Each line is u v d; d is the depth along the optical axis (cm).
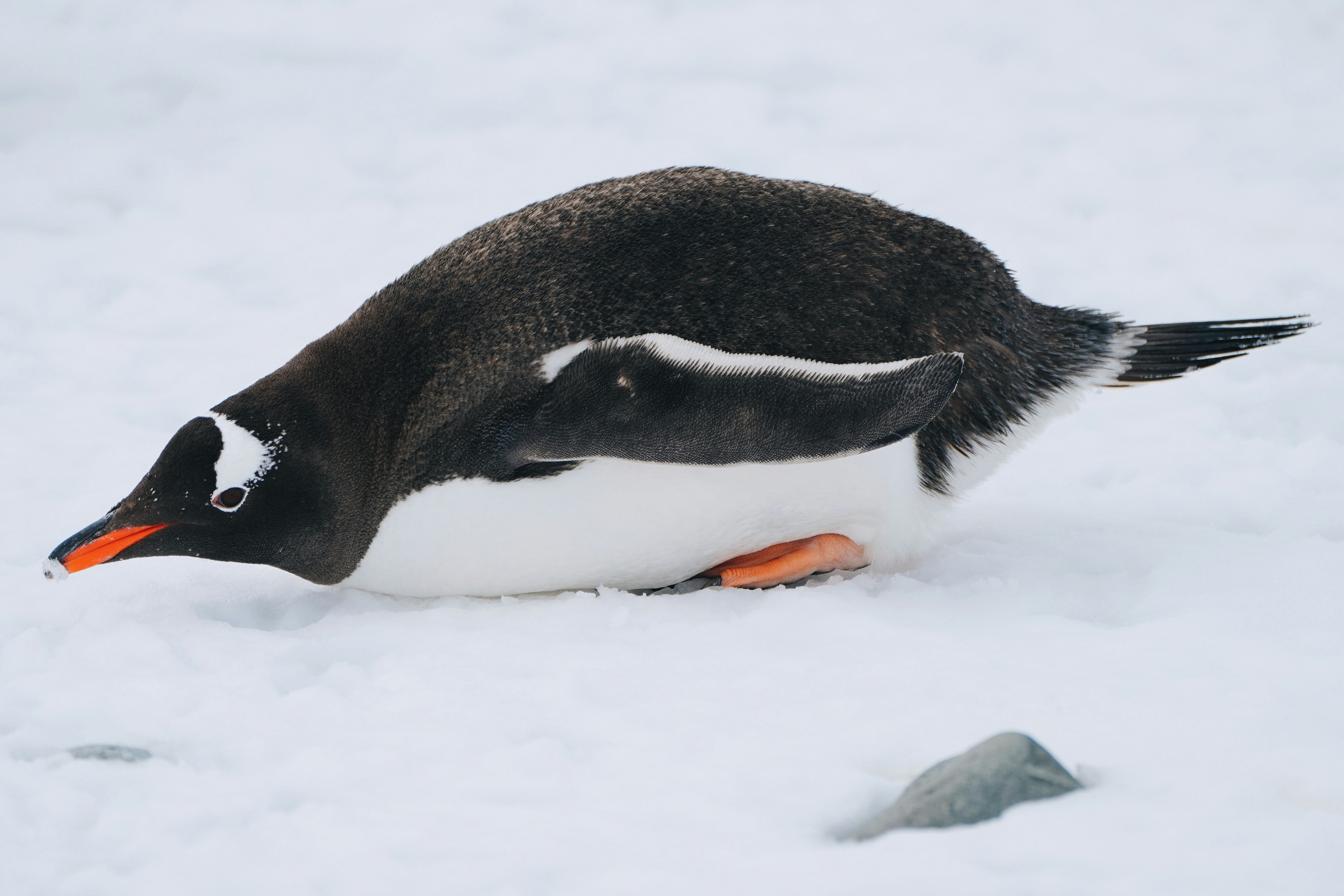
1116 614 930
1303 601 899
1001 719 724
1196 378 1603
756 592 986
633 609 937
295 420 951
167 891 573
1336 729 693
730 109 2909
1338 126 2778
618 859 594
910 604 948
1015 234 2230
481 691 788
